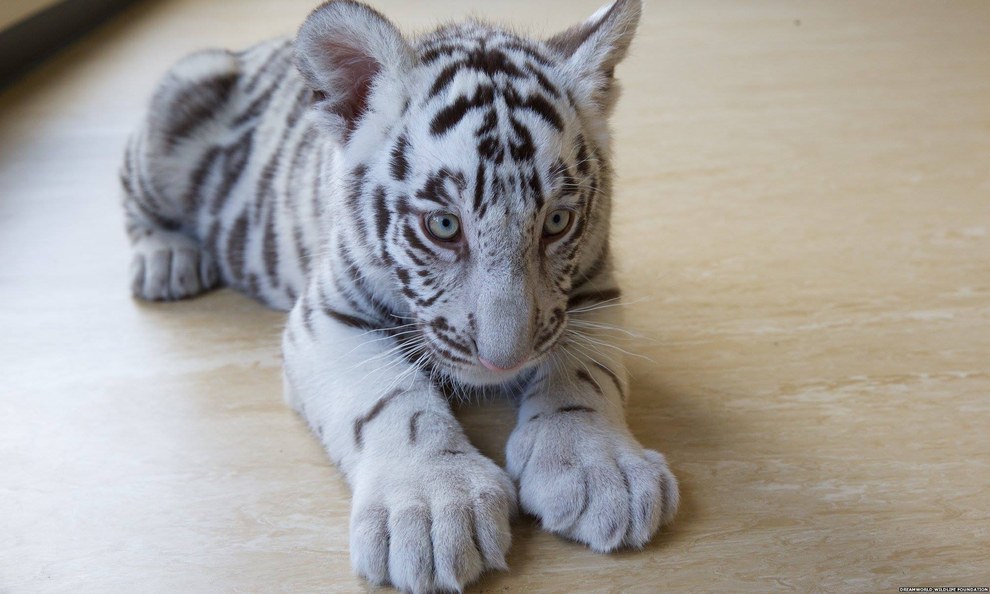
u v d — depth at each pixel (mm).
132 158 1405
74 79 2135
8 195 1553
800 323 1316
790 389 1242
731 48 2447
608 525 1094
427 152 1110
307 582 1094
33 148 1735
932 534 1118
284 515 1142
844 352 1280
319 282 1220
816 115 1887
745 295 1357
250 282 1369
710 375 1260
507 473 1141
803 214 1491
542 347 1131
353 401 1154
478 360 1117
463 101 1114
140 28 2605
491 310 1097
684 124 1864
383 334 1195
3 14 2084
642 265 1409
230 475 1175
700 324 1320
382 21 1127
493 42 1170
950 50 2320
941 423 1205
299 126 1312
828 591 1083
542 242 1122
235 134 1374
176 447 1201
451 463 1111
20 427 1222
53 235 1477
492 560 1081
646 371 1265
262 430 1216
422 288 1133
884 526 1125
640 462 1114
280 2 2924
